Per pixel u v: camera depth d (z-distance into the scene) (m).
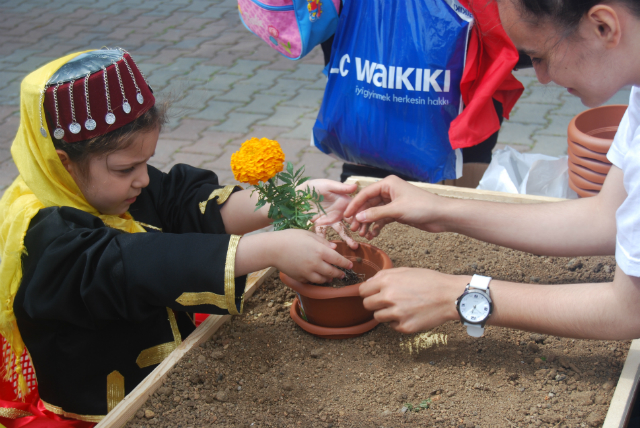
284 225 1.39
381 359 1.35
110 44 5.46
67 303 1.27
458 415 1.17
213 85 4.66
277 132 4.00
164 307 1.44
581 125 1.87
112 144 1.29
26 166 1.35
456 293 1.23
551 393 1.21
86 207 1.42
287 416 1.18
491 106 1.81
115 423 1.14
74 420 1.44
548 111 4.15
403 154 1.90
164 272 1.26
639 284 1.06
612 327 1.11
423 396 1.23
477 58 1.75
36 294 1.27
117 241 1.29
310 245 1.28
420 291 1.24
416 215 1.45
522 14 1.02
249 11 1.86
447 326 1.45
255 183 1.28
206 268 1.26
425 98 1.79
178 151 3.82
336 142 2.05
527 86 4.51
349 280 1.48
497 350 1.36
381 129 1.88
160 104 1.42
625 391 1.16
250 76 4.82
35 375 1.51
